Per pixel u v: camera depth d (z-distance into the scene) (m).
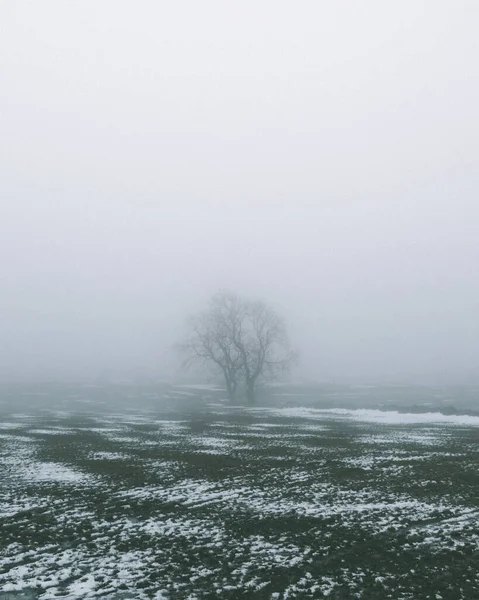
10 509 16.62
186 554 12.23
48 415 65.94
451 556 11.98
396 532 13.90
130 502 17.48
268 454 28.72
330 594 9.95
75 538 13.53
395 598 9.75
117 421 54.72
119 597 9.88
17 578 10.86
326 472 22.91
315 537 13.49
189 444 33.59
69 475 22.47
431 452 29.38
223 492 18.94
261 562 11.71
